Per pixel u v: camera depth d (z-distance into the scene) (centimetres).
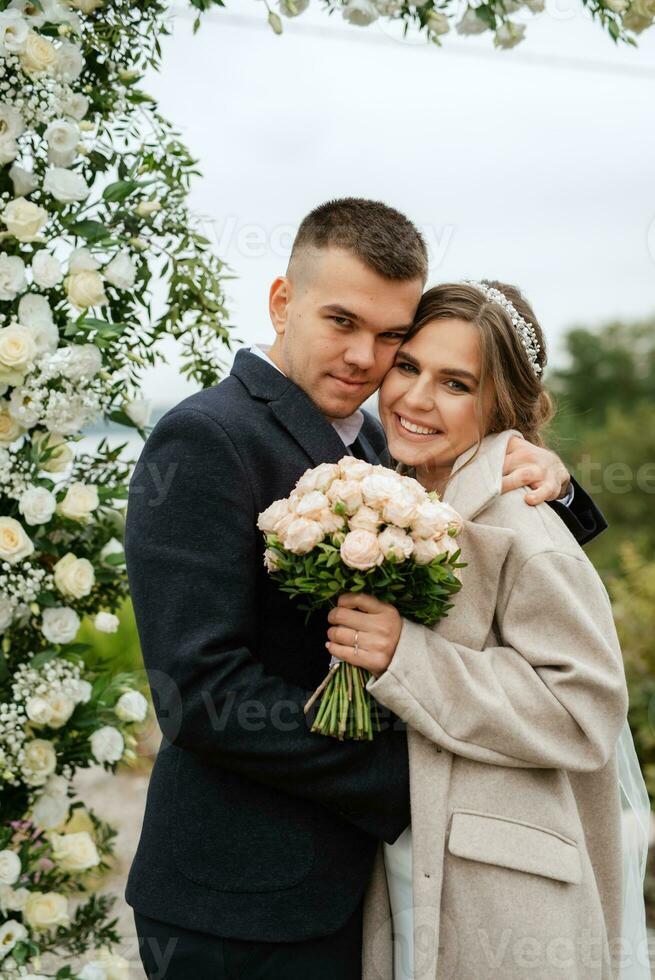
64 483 183
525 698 157
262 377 172
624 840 190
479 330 174
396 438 182
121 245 183
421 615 159
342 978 167
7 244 170
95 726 174
